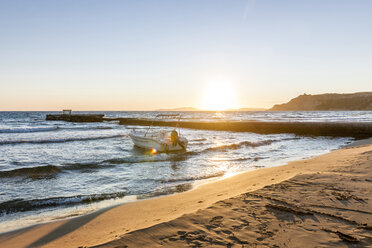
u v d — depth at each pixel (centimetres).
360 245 294
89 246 325
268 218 394
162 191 748
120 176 953
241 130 3491
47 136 2506
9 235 448
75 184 842
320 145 1867
